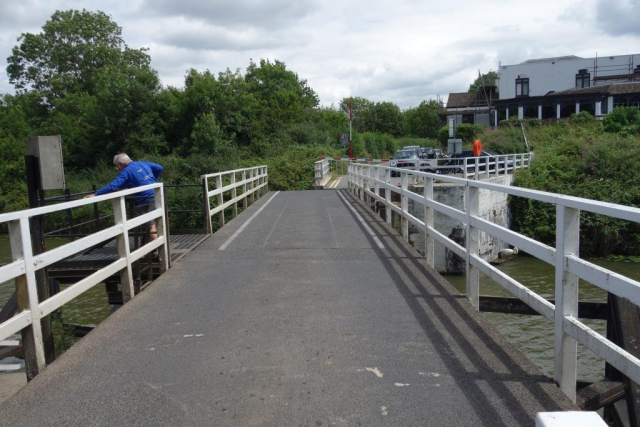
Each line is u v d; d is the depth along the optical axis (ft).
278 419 11.09
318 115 229.66
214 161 119.24
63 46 226.99
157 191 25.27
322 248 30.55
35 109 213.46
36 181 23.32
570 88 199.11
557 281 12.44
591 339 10.82
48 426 11.05
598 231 82.02
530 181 100.48
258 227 40.52
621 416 14.12
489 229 17.13
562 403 11.51
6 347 23.25
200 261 27.76
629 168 101.14
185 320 17.88
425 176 26.25
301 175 118.52
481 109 204.64
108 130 139.64
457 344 15.14
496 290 57.00
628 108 155.94
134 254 21.56
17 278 13.85
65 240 102.63
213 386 12.73
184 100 145.59
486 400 11.72
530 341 38.73
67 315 49.21
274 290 21.52
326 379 12.96
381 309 18.61
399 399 11.85
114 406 11.84
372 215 46.70
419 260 26.86
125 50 237.25
